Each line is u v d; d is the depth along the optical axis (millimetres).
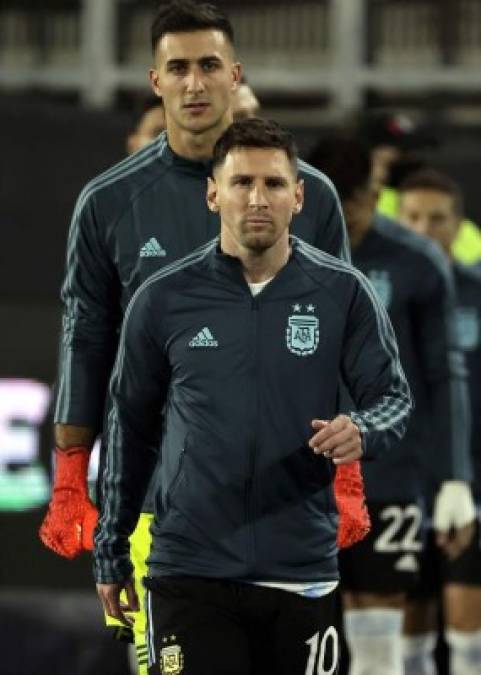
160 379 15633
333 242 16828
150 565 15711
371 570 22375
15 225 26078
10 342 26016
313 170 16781
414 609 24156
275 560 15359
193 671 15445
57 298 26078
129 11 28797
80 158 26203
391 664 22594
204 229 16703
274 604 15453
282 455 15250
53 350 26031
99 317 17031
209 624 15492
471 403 25188
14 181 26062
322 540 15500
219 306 15336
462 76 28969
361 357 15445
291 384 15273
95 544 16125
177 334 15359
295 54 29234
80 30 28938
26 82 28828
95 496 17906
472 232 26266
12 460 25875
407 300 22219
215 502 15297
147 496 17062
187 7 16516
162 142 16906
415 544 22375
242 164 14789
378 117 26344
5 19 29141
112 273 16938
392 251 22266
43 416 25938
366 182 21891
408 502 22281
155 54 16734
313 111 29031
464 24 28938
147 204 16734
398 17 28984
